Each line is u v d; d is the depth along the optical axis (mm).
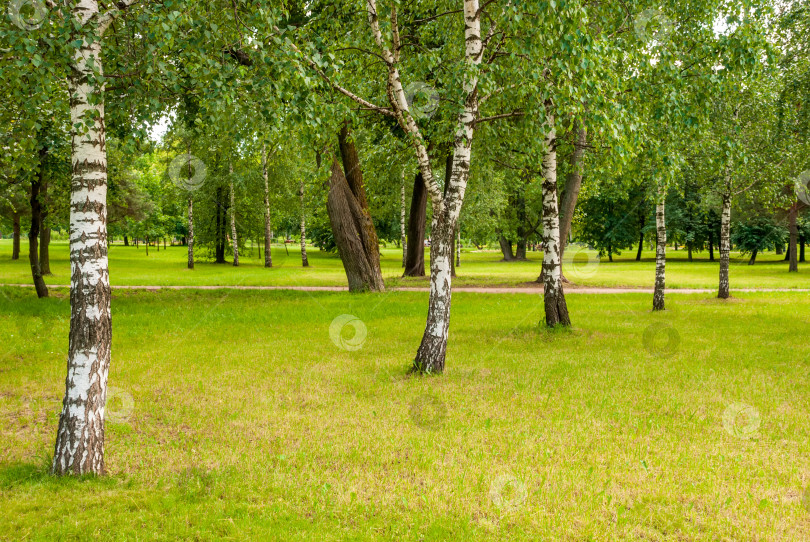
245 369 8898
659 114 9609
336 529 3912
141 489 4566
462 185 8414
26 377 8336
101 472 4863
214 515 4086
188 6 4914
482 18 9852
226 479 4746
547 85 7848
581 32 6762
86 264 4777
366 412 6629
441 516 4098
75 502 4250
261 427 6172
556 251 12391
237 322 13836
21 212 25891
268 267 38594
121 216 34000
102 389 4895
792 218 33844
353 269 21047
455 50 10539
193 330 12656
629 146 8312
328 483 4617
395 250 71938
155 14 4703
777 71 14258
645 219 46375
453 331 12336
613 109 7883
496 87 8969
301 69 5812
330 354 10031
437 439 5707
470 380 8039
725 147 11852
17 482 4637
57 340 11188
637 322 13508
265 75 5512
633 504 4320
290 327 13055
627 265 42281
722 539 3816
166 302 18016
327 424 6207
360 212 20953
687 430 5969
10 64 4555
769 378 8062
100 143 4809
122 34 5051
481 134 13070
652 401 6977
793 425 6051
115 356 9828
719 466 5020
